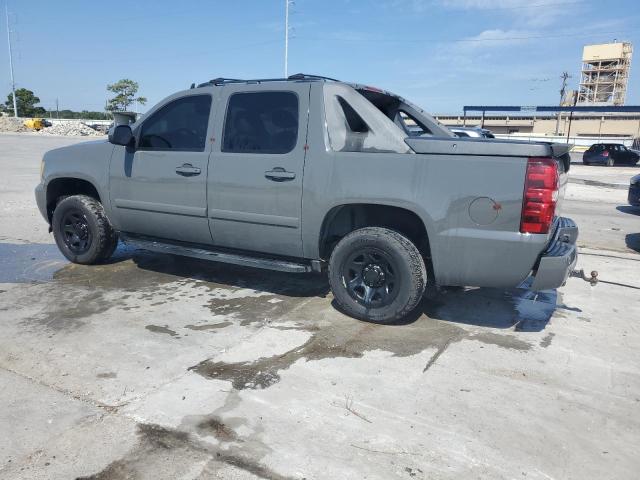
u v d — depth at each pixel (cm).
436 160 387
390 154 402
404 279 411
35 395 315
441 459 264
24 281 536
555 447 277
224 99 479
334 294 445
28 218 880
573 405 318
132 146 526
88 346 382
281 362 364
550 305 496
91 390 321
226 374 345
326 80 443
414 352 385
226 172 466
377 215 452
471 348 395
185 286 528
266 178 446
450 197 383
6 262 605
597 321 458
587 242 823
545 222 366
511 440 281
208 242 503
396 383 338
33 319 432
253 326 427
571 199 1412
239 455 264
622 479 253
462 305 489
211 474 250
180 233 516
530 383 343
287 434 281
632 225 994
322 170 423
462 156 382
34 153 2419
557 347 401
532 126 8169
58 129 5672
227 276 564
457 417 301
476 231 380
